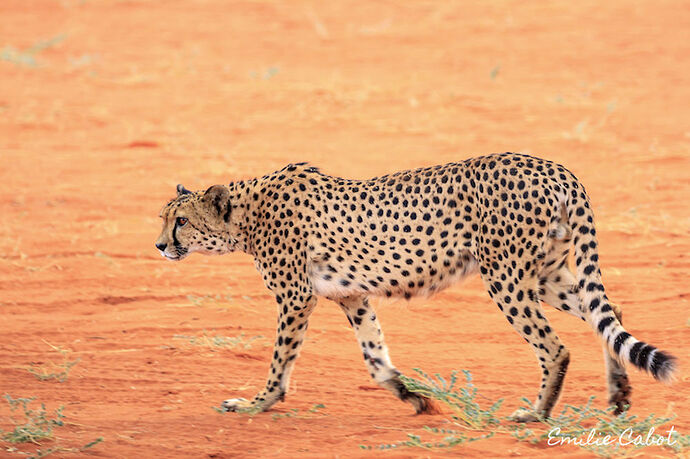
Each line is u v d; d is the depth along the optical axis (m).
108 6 57.62
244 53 45.66
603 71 39.56
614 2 51.66
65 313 16.83
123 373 13.75
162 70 42.25
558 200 11.15
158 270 19.03
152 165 27.72
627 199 23.27
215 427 11.32
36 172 27.23
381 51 44.75
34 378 13.51
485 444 10.14
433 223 11.60
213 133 31.89
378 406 12.34
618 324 10.76
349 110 34.34
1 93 38.31
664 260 18.66
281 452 10.25
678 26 46.06
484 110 33.91
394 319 16.33
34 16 55.75
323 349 14.80
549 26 47.62
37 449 10.44
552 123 31.89
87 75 41.62
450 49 44.34
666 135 29.88
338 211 12.05
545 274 11.64
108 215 23.05
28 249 20.42
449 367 13.93
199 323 16.08
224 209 12.67
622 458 9.57
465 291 17.59
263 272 12.59
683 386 12.74
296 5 56.38
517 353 14.56
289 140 30.66
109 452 10.37
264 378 13.66
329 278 12.18
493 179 11.29
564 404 12.14
